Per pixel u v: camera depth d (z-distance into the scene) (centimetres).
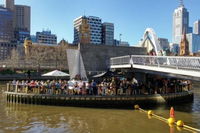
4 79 8544
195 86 6606
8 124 2372
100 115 2845
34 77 8725
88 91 3391
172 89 3756
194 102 3906
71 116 2772
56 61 11319
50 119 2614
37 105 3353
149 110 2992
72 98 3312
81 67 4747
